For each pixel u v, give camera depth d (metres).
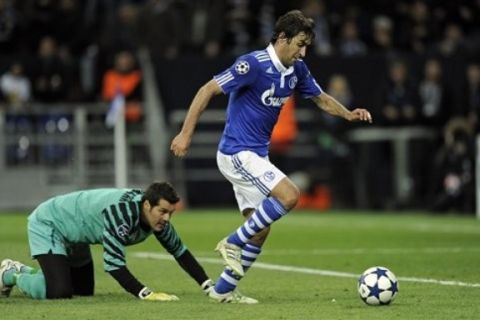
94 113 87.50
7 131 85.81
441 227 71.75
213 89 35.03
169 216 34.06
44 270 35.31
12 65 87.12
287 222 76.94
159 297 34.94
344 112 37.94
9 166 86.25
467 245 58.84
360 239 63.06
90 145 87.25
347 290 39.31
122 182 83.56
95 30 92.38
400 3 97.62
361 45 93.56
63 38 91.38
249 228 34.56
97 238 35.09
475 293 37.84
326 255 53.84
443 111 89.00
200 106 34.94
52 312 32.56
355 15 95.12
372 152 89.25
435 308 33.56
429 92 89.25
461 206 85.19
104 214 34.47
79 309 33.16
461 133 84.94
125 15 90.50
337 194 90.12
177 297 36.25
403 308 33.56
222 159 35.97
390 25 96.00
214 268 48.19
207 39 91.00
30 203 86.69
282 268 47.84
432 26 97.75
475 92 88.50
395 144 88.88
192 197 89.88
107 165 87.50
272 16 93.00
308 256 53.38
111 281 41.97
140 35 90.44
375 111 90.06
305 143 90.06
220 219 78.19
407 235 65.62
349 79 90.56
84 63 88.56
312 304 34.66
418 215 84.19
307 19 35.41
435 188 86.25
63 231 35.41
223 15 91.44
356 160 89.56
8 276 36.03
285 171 90.00
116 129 83.69
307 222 76.94
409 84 89.38
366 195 89.44
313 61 90.50
